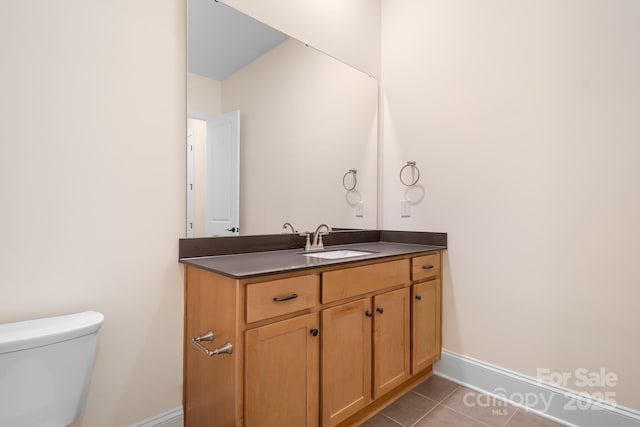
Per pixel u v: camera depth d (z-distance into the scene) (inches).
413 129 90.4
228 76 65.1
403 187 92.6
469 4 79.4
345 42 88.6
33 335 38.3
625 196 58.3
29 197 44.1
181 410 58.4
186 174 59.2
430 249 78.1
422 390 76.0
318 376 54.0
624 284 58.4
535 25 69.0
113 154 50.9
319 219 83.1
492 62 75.2
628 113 58.0
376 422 63.8
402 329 70.1
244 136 67.9
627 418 57.5
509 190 72.2
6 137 42.5
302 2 78.8
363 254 67.5
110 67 50.5
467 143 79.2
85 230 48.6
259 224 71.1
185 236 59.2
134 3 52.9
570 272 64.1
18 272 43.4
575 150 63.6
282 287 49.0
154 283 55.4
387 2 98.0
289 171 76.4
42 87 44.9
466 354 79.0
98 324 43.7
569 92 64.4
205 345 52.9
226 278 47.1
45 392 39.4
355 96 91.0
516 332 71.2
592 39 61.8
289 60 76.1
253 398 45.6
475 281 77.7
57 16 45.9
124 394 52.4
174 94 57.6
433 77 86.0
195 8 60.4
